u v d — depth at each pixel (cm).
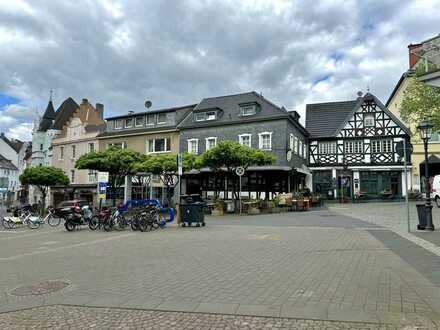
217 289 589
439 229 1294
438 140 3431
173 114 3531
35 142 5206
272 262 786
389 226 1441
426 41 847
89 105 4634
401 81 3638
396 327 416
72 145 4281
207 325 435
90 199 3928
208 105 3494
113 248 1058
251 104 3077
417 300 509
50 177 3117
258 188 2972
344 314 458
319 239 1107
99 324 448
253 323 437
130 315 479
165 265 786
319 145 3778
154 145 3562
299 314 462
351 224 1534
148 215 1520
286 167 2767
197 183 3262
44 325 451
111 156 2420
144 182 3538
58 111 5222
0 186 2386
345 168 3628
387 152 3541
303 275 662
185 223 1717
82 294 584
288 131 2955
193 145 3309
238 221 1777
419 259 783
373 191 3572
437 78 816
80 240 1283
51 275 727
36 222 1967
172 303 523
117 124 3897
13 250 1104
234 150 2114
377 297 524
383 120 3578
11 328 443
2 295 591
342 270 695
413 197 3338
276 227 1466
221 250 952
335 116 3900
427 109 1994
